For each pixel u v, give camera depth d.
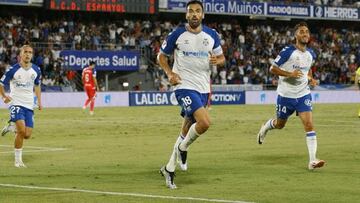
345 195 16.86
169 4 84.81
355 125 43.34
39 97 24.20
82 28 79.44
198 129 17.88
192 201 15.85
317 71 91.50
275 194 16.97
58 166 22.83
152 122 46.00
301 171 21.45
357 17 98.69
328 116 53.78
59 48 76.56
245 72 87.19
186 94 18.22
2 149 29.00
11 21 76.44
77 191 17.36
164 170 18.09
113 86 80.00
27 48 23.36
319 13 95.62
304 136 35.16
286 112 23.33
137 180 19.47
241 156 25.70
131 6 80.69
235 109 65.69
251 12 90.44
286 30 96.44
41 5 76.12
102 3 78.94
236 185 18.52
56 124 44.06
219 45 18.73
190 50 18.30
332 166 22.70
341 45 97.38
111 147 29.67
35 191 17.36
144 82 81.56
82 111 60.47
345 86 88.94
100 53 76.44
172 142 32.06
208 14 89.88
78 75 76.12
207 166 22.67
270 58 89.94
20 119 23.00
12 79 23.16
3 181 19.20
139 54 79.94
